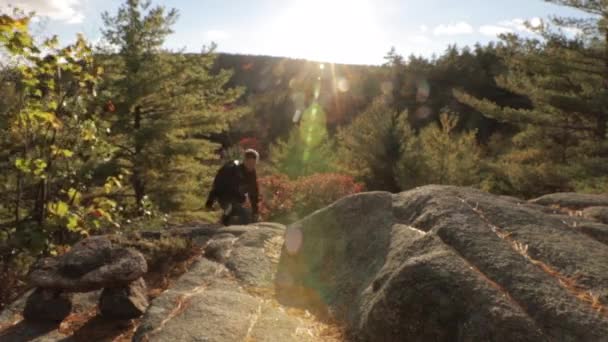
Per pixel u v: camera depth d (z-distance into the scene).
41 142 5.95
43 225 5.48
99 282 3.84
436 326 2.82
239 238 5.17
